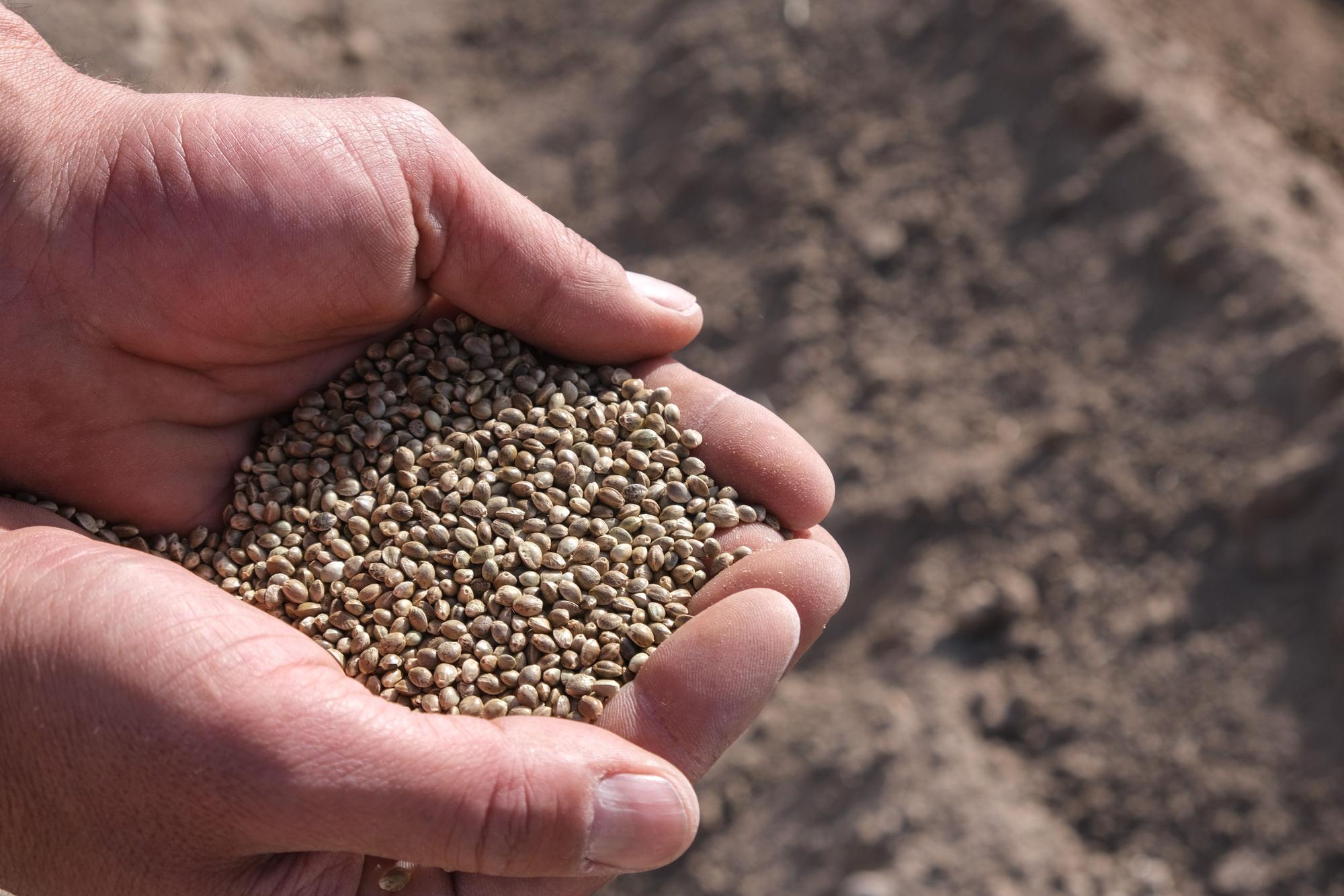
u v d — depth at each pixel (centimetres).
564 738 38
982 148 68
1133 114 64
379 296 42
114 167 41
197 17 74
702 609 41
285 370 43
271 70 76
